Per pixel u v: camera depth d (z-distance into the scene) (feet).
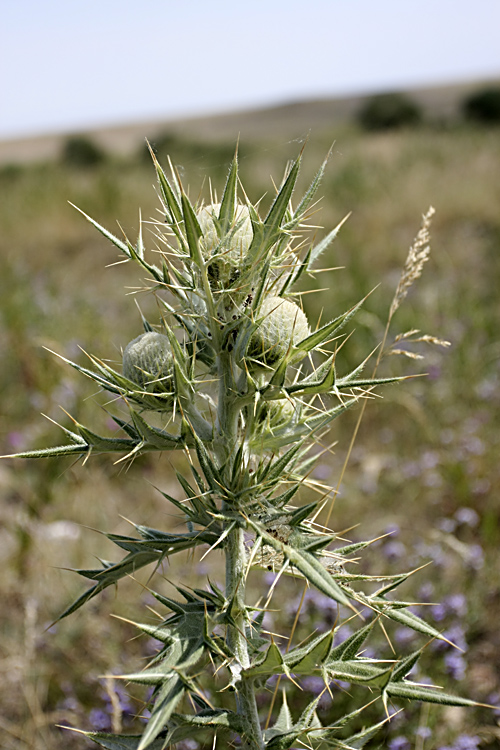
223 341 5.29
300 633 10.80
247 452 5.41
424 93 194.90
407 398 17.34
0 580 13.37
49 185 60.49
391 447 17.37
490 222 38.29
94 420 18.17
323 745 5.90
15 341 22.24
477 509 14.64
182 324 5.50
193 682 4.24
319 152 63.82
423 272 30.40
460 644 10.47
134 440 5.09
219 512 5.13
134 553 5.26
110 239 5.17
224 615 5.05
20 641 11.97
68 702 10.69
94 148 83.15
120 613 12.23
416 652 5.13
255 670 5.01
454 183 46.68
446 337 21.56
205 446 5.44
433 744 9.55
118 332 23.65
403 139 73.77
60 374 19.54
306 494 14.32
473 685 10.75
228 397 5.32
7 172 79.92
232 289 4.94
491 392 18.63
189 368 5.36
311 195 5.05
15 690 11.25
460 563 13.08
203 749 8.63
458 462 15.70
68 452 4.94
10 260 37.73
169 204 4.99
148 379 5.35
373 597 5.31
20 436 17.49
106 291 30.83
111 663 11.30
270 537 4.48
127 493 16.49
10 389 20.59
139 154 74.02
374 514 15.07
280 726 6.00
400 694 4.91
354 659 5.20
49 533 14.98
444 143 67.56
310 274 5.66
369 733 5.96
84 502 15.83
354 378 5.33
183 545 5.22
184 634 4.76
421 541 13.85
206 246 5.14
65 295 29.71
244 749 5.28
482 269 30.35
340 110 119.65
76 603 5.24
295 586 12.41
